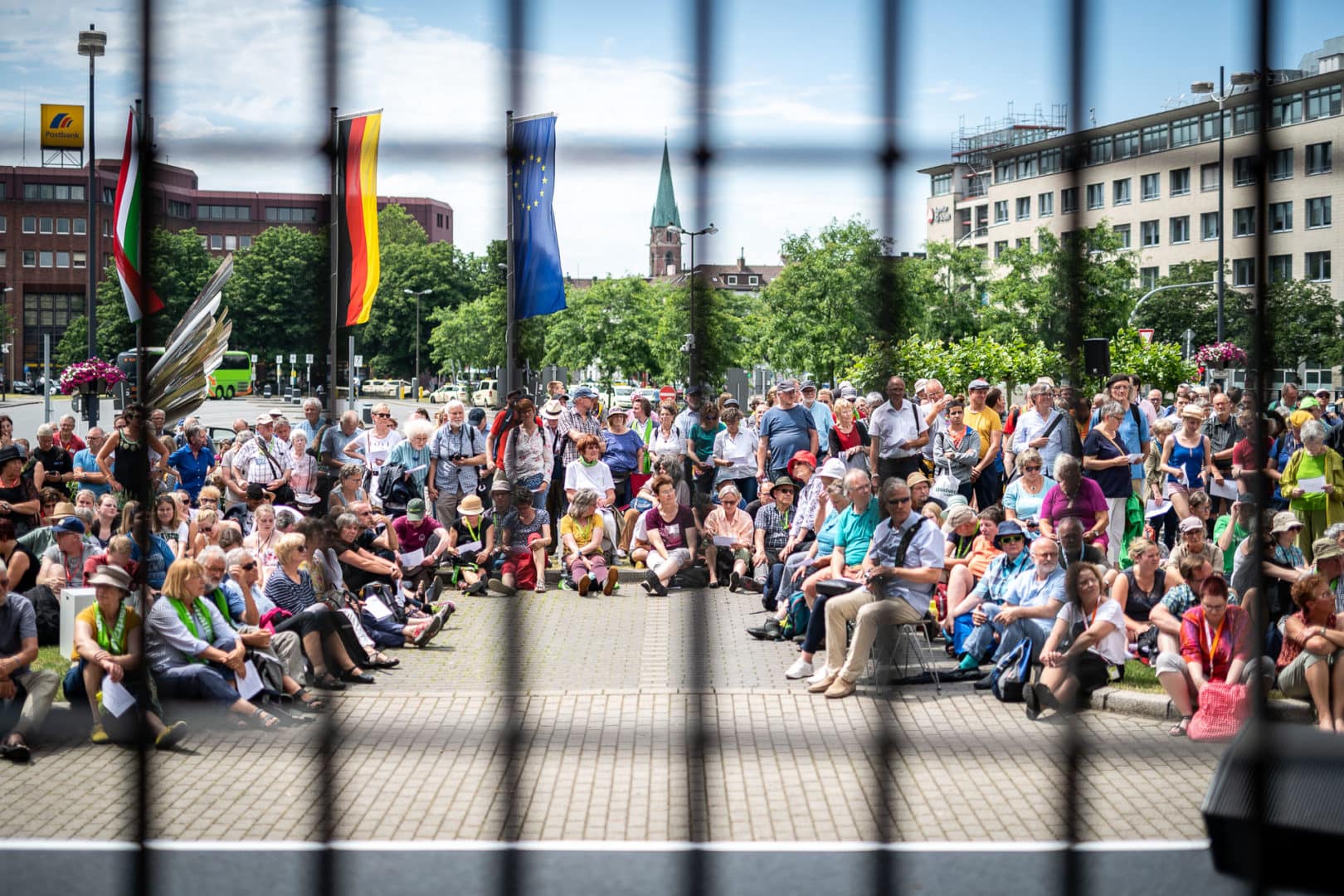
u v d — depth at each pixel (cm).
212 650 775
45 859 526
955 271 3862
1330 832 424
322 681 879
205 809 602
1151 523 1236
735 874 505
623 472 1445
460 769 667
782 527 1291
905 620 859
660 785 636
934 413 1153
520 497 1298
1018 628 832
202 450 1301
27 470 1183
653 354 4366
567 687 870
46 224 5850
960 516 998
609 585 1284
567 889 488
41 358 5872
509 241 671
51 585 941
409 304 7769
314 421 1274
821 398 1459
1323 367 2273
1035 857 521
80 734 742
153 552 921
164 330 2392
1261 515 409
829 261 2997
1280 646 777
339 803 610
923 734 738
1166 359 2895
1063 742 714
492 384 5756
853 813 589
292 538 916
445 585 1336
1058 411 1127
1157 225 3838
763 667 938
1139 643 874
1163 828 562
